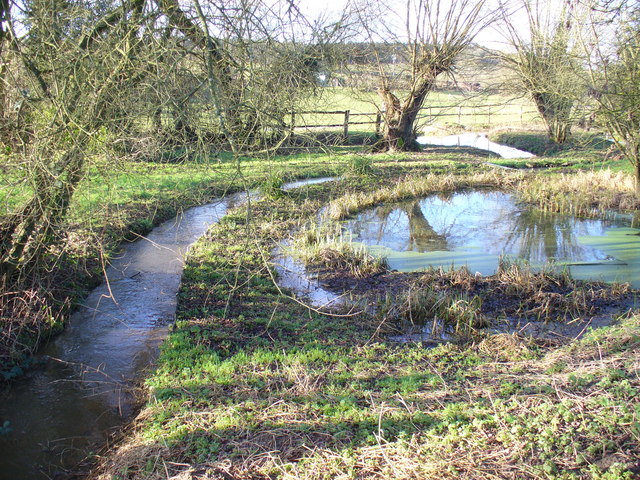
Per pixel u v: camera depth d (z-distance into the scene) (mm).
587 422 4090
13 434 4809
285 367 5523
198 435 4398
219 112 4785
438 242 10938
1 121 5867
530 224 12477
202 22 4758
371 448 4023
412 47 22016
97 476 4238
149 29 5289
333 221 12250
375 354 6074
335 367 5664
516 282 8359
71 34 5727
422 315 7223
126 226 10273
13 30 5379
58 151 5555
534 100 24641
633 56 12172
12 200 7031
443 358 5992
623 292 8094
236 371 5551
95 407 5195
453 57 21766
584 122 16719
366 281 8617
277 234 10820
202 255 9281
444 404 4641
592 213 13172
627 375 4758
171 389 5164
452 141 28500
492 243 10922
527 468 3674
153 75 5473
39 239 5977
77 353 6195
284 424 4445
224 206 13117
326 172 17531
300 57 7164
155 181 13586
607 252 10289
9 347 5797
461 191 16312
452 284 8414
